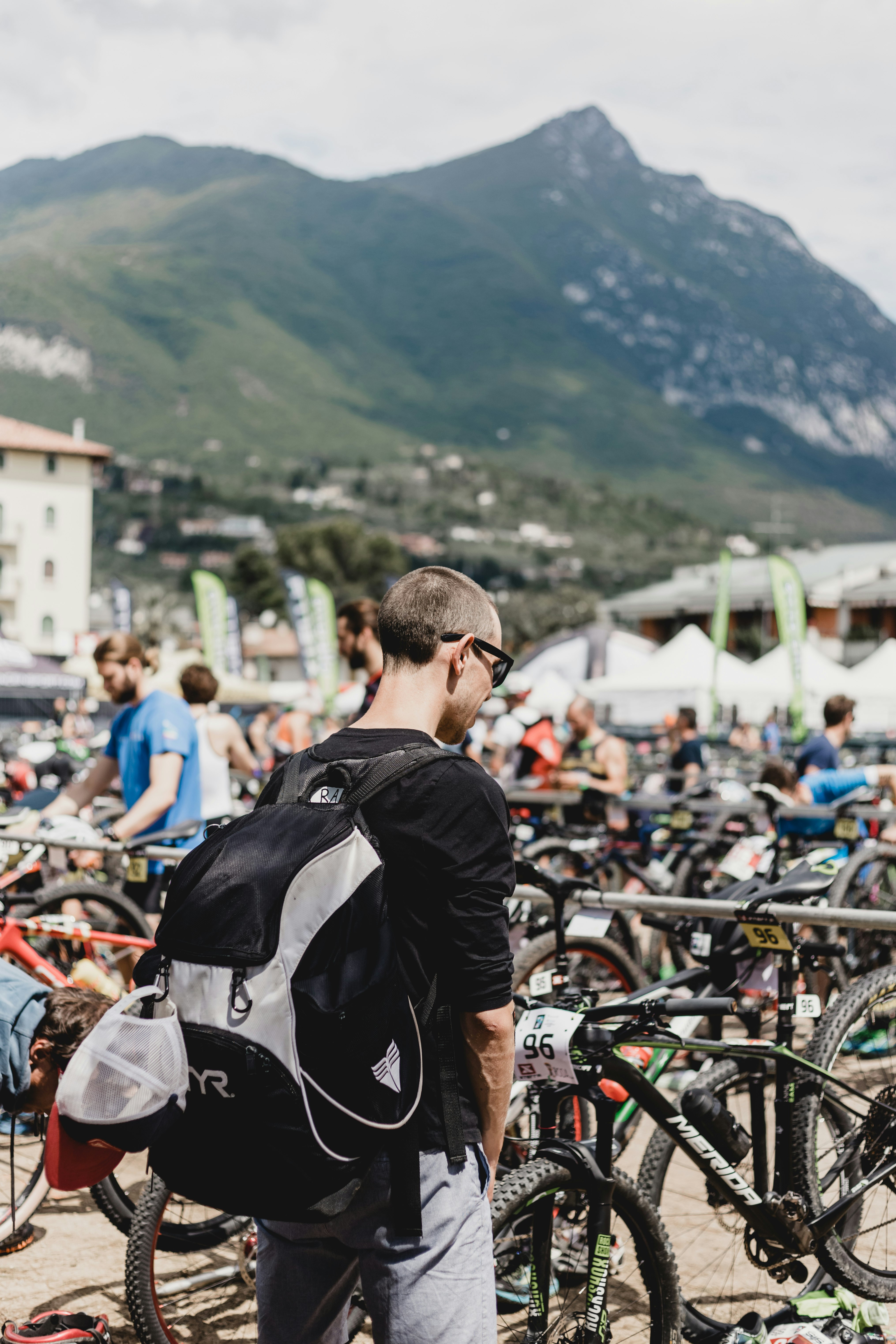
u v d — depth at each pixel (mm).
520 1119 3330
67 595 89938
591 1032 2674
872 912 3146
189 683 6805
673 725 16094
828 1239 3174
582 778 8266
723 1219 3344
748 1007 3734
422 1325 2016
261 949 1872
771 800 5613
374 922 1935
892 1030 3508
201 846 2074
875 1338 3158
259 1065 1853
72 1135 1988
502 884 2023
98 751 14805
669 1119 2891
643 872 7203
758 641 67000
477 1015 2012
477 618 2248
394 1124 1928
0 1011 3400
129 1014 2020
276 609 114062
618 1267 3043
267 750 13805
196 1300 3270
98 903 5016
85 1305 3545
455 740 2318
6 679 23969
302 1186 1879
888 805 7254
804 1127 3174
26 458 88688
